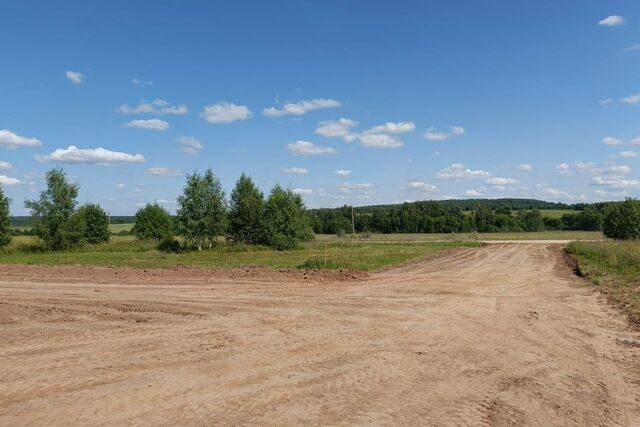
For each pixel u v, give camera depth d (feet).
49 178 158.81
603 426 20.08
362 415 20.66
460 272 87.76
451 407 21.81
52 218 158.92
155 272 81.46
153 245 176.24
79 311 44.93
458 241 237.66
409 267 100.12
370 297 54.60
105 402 21.68
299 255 141.49
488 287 64.49
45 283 67.87
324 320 41.24
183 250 166.40
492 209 476.95
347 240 245.04
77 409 20.85
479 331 37.58
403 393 23.49
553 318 42.91
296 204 176.24
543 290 61.36
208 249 169.27
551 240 245.45
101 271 82.94
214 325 38.91
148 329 37.32
